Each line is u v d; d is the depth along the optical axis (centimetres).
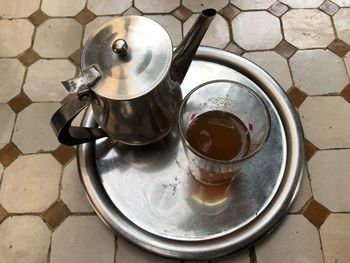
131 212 62
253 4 87
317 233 64
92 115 70
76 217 67
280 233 64
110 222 61
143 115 56
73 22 88
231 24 85
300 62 80
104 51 51
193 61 73
